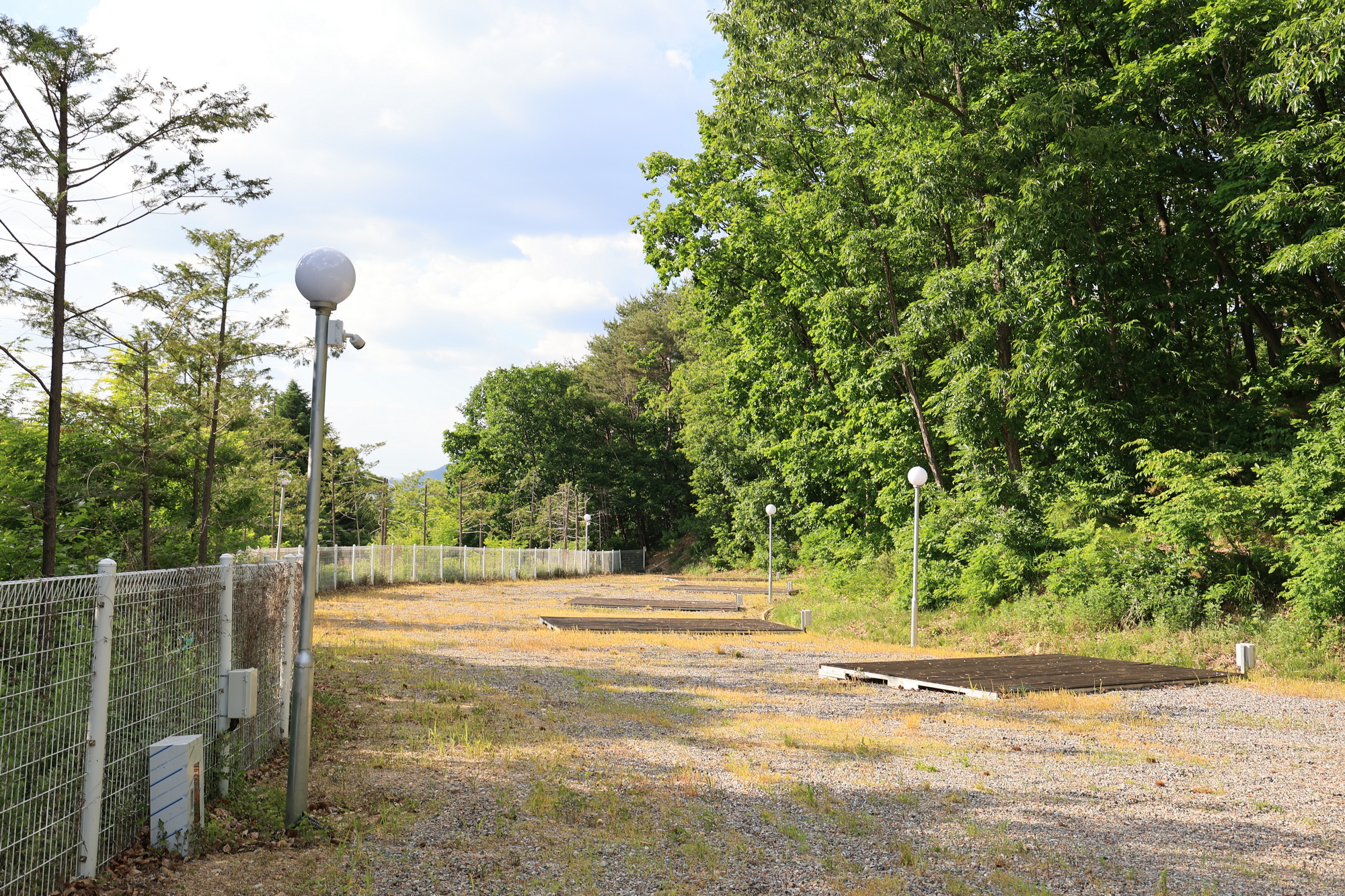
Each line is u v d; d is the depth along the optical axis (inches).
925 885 204.1
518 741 338.0
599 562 2714.1
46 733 174.1
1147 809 274.1
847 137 1058.7
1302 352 797.9
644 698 468.1
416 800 255.6
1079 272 844.6
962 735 390.3
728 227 1328.7
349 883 193.0
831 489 1448.1
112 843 199.3
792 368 1310.3
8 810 161.9
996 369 915.4
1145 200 899.4
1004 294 872.9
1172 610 708.0
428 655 601.3
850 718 428.5
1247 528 730.8
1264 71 764.0
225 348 634.8
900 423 1122.0
